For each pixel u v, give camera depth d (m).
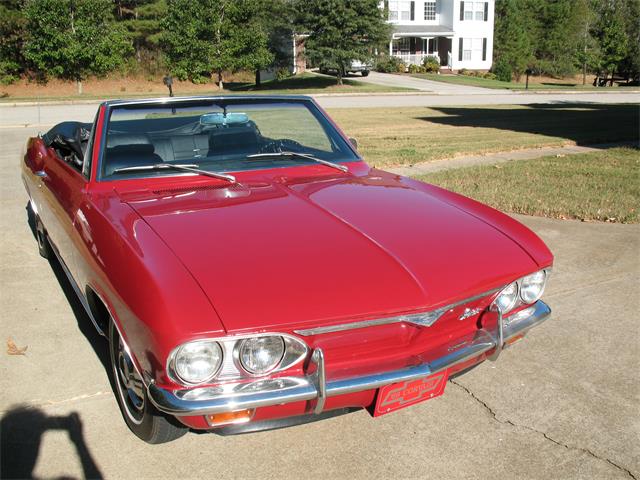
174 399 2.16
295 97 4.09
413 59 53.50
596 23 58.44
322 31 37.16
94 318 3.13
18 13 33.06
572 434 2.92
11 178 8.80
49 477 2.57
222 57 35.75
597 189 7.78
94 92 33.97
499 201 7.05
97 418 2.98
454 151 10.90
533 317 2.88
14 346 3.69
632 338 3.88
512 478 2.61
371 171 3.87
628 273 4.97
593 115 20.05
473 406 3.14
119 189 3.27
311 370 2.33
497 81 47.06
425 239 2.76
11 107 24.08
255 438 2.86
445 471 2.65
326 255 2.54
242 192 3.23
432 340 2.58
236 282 2.31
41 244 5.23
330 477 2.60
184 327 2.11
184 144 3.60
